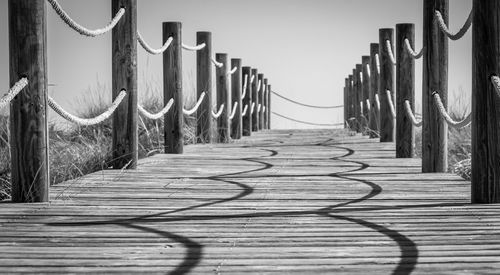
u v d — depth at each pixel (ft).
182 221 15.14
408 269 11.35
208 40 36.81
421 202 17.60
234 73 44.32
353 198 18.28
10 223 14.92
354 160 28.43
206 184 20.76
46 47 17.51
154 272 11.21
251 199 18.08
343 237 13.56
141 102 38.09
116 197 18.30
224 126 40.34
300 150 33.68
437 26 22.85
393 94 37.50
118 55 24.12
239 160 28.17
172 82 30.73
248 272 11.22
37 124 17.38
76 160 24.45
